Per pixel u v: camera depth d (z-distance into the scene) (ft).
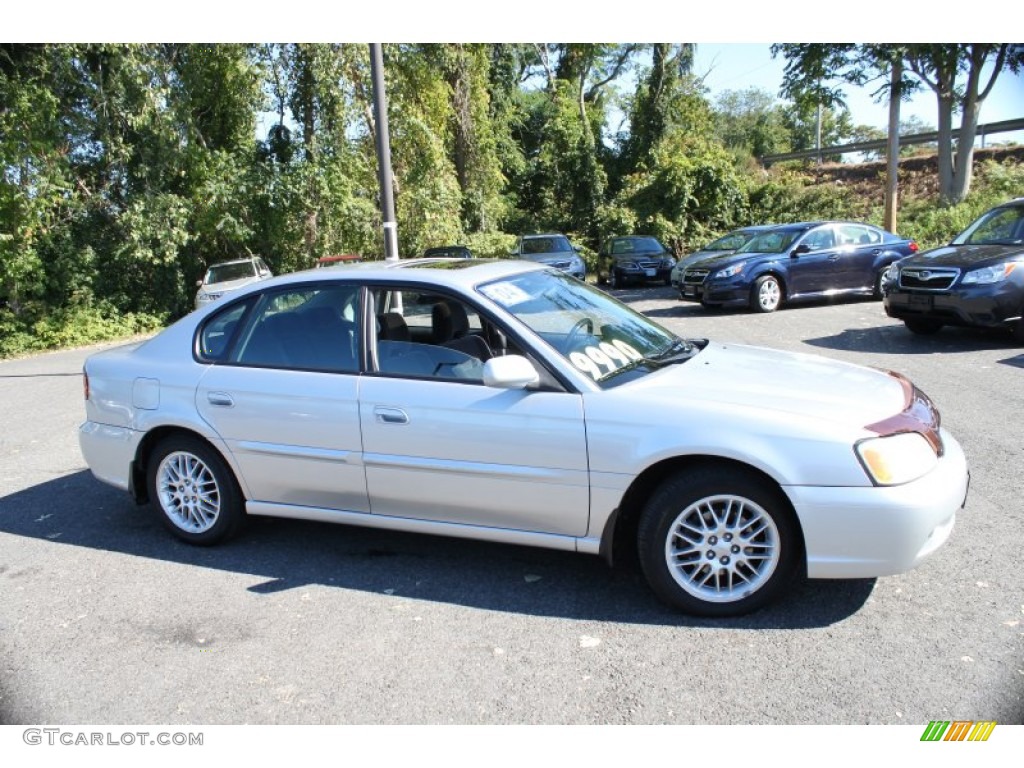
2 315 55.01
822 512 10.18
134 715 9.58
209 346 14.19
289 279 13.88
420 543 14.33
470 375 12.12
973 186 77.30
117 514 16.78
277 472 13.46
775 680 9.57
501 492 11.78
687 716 9.02
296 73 65.51
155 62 60.18
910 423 10.77
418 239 72.74
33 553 14.75
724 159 95.25
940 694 9.16
